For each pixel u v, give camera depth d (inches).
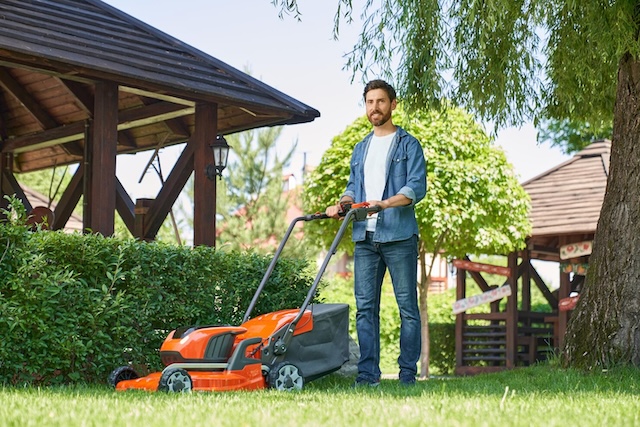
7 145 520.4
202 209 406.3
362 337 263.1
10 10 380.8
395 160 259.0
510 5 343.3
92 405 177.0
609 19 314.2
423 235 666.8
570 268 712.4
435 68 353.7
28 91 480.7
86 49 371.2
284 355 246.8
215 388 227.8
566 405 185.9
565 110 414.0
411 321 259.4
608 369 305.3
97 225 366.6
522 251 746.8
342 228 242.7
